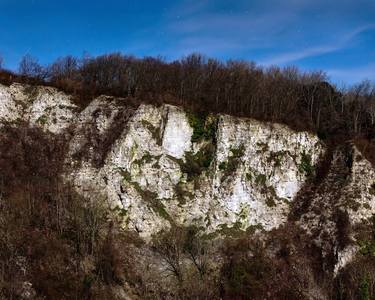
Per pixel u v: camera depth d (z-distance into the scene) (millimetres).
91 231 54438
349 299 53188
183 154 68625
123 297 50281
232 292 53344
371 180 66062
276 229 64625
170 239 58875
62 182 62156
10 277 46438
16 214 54219
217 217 63625
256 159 68750
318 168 71250
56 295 46719
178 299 51562
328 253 59375
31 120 69562
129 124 67375
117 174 63281
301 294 54500
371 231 61156
